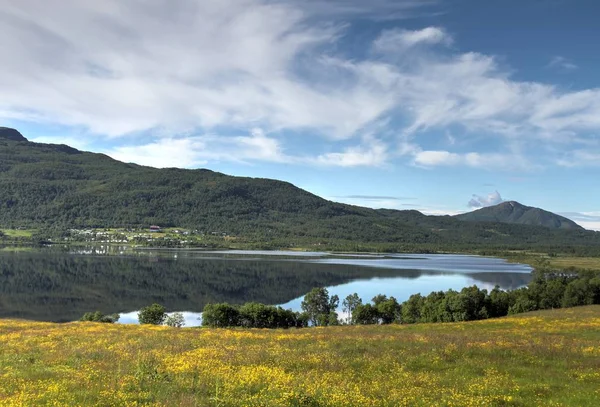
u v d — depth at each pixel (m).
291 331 43.56
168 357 23.84
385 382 19.22
